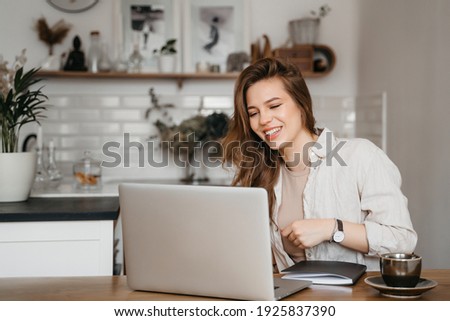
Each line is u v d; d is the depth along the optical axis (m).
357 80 4.95
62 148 4.78
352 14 4.94
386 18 4.26
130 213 1.61
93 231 2.64
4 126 2.95
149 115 4.84
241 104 2.09
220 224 1.49
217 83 4.86
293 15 4.89
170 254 1.57
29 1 4.66
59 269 2.63
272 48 4.87
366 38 4.71
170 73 4.59
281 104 2.00
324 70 4.75
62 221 2.62
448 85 3.27
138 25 4.74
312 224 1.88
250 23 4.83
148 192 1.57
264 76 2.01
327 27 4.94
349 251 2.05
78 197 3.28
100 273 2.64
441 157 3.37
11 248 2.61
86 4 4.68
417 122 3.72
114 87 4.82
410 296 1.51
